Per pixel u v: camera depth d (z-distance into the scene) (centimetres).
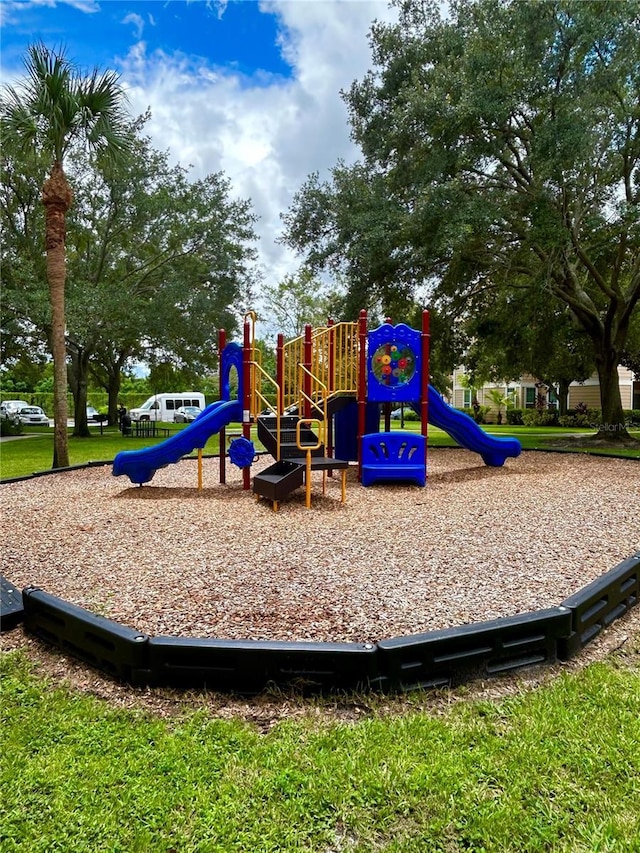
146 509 502
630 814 132
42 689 193
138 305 1408
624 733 164
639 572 282
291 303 2828
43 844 123
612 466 808
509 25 913
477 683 196
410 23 1127
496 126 938
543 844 124
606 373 1309
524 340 1344
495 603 264
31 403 3791
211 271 1652
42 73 746
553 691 190
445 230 901
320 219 1213
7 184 1354
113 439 1561
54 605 226
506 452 802
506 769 148
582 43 902
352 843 125
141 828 129
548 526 429
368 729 167
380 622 242
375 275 1131
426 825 130
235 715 177
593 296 1432
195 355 1681
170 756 155
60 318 795
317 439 636
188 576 308
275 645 188
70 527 430
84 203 1515
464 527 428
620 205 1046
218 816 132
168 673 191
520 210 985
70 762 152
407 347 663
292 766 150
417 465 648
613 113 972
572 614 218
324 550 362
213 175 1612
